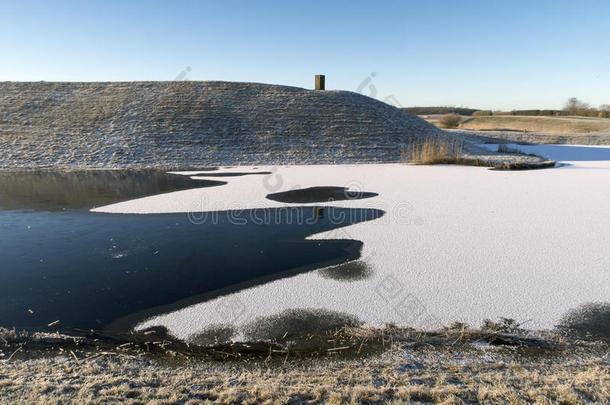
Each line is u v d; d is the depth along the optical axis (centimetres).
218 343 326
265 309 385
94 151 1734
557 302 388
